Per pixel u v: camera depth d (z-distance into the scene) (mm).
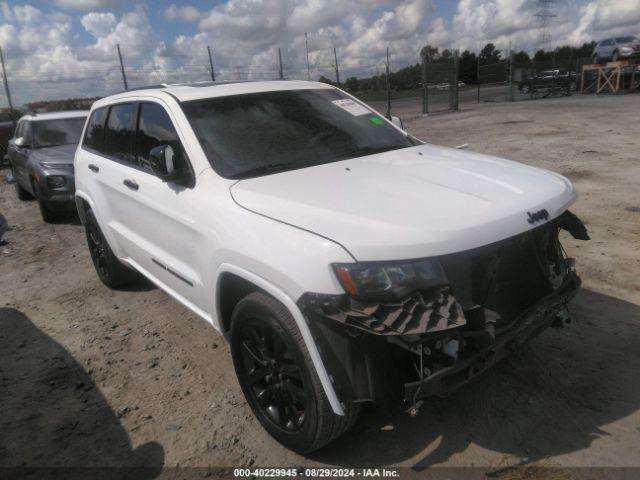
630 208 6629
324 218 2643
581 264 5031
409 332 2248
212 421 3287
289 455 2949
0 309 5328
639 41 26969
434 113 24469
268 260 2643
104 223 4887
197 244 3316
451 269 2490
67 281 6004
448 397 3270
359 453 2910
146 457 3021
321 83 4570
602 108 19312
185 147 3531
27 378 3938
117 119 4711
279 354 2799
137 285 5648
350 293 2375
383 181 3084
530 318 2773
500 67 31766
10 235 8391
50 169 8453
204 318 3535
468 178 3121
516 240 2697
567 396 3199
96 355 4207
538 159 10227
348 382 2434
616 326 3910
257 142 3596
